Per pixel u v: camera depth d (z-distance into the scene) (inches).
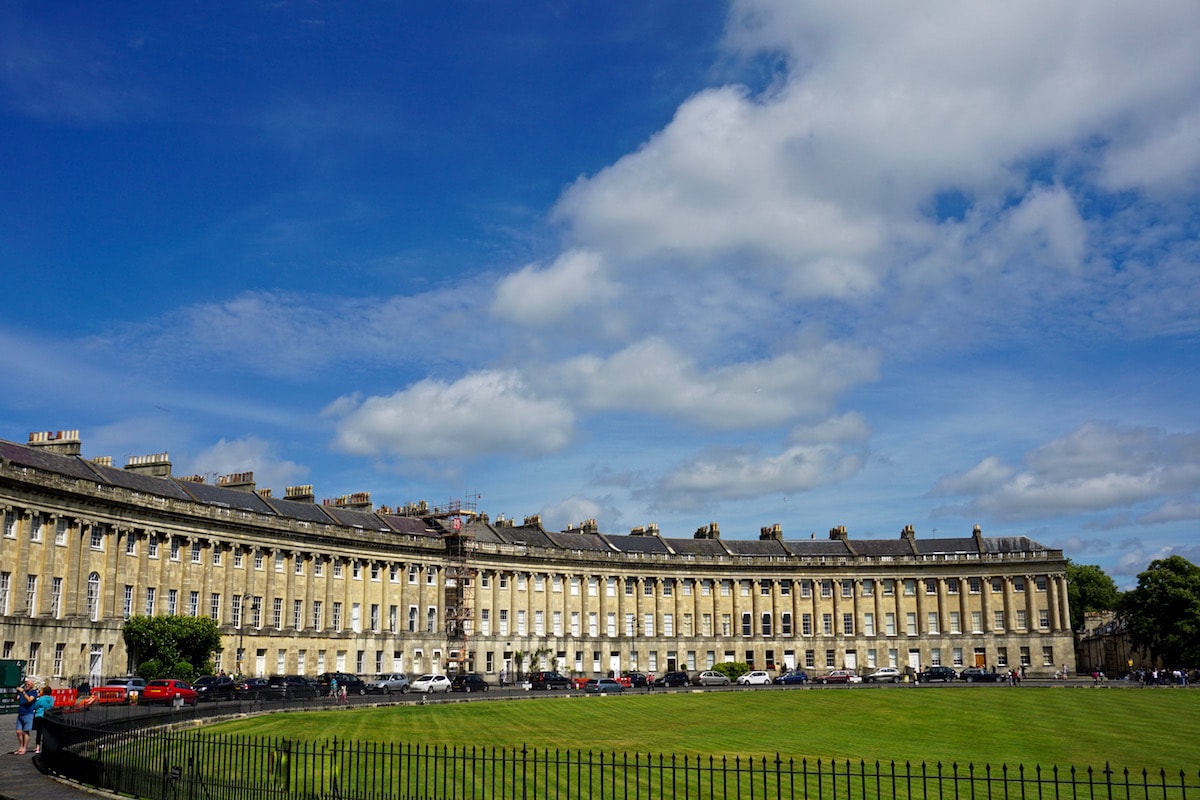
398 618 4589.1
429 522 5007.4
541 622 5113.2
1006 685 4173.2
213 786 1125.1
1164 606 5032.0
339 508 4653.1
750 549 5797.2
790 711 2834.6
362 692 3521.2
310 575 4190.5
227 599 3833.7
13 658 2938.0
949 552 5693.9
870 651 5595.5
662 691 3843.5
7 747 1654.8
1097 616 7096.5
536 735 2070.6
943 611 5570.9
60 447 3489.2
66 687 2940.5
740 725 2388.0
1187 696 3479.3
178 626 3366.1
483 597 4906.5
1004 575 5546.3
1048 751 1910.7
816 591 5674.2
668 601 5511.8
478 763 1551.4
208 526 3769.7
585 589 5265.8
